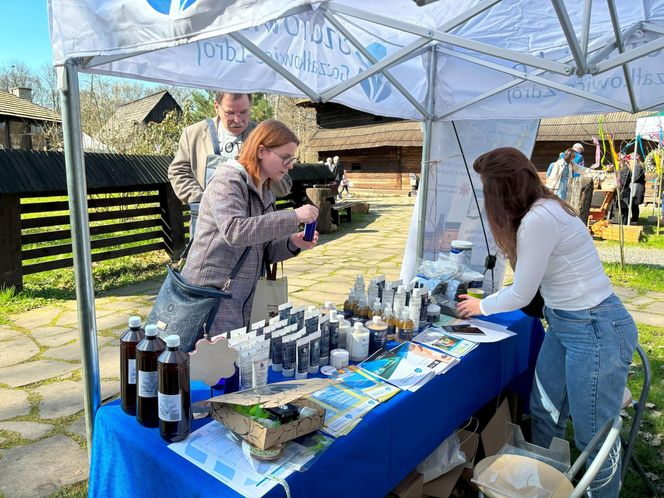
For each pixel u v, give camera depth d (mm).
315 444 1424
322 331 1961
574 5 2584
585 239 1936
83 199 1817
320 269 7367
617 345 1918
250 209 1887
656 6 2471
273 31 2572
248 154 1841
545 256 1882
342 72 3059
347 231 11188
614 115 17500
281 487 1249
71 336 4566
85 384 1904
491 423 2523
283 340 1803
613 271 7363
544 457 1981
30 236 5809
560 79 3102
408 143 20672
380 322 2188
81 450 2846
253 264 1951
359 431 1526
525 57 2006
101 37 1582
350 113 24016
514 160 1905
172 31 1450
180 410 1404
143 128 13242
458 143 3602
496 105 3312
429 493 2184
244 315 1989
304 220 1824
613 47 2135
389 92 3324
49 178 5645
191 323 1770
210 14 1394
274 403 1331
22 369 3877
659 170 10539
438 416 1985
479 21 2842
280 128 1823
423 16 2717
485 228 3645
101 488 1589
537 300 2176
